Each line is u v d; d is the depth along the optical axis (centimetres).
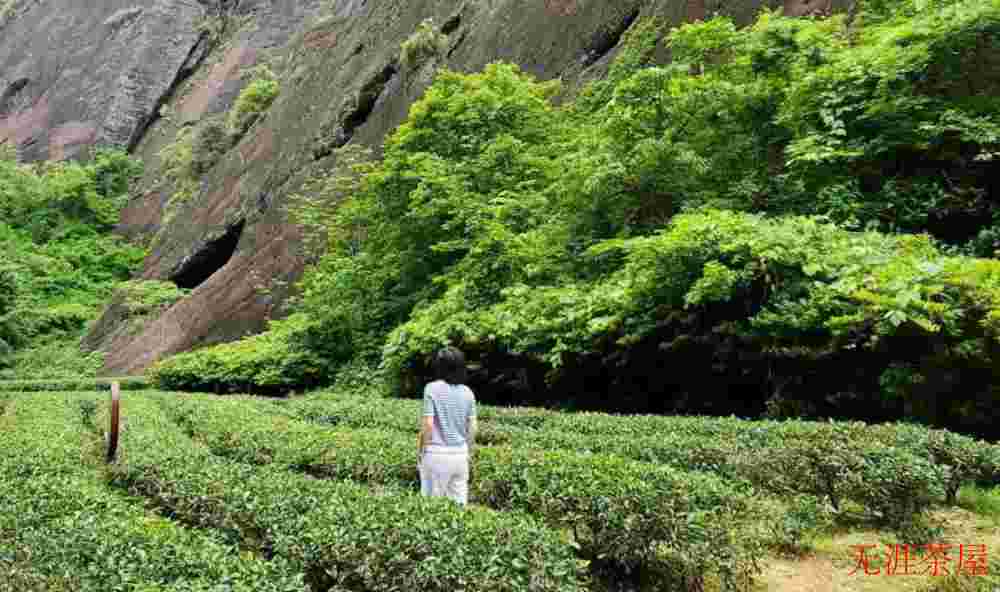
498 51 2366
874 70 941
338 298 1759
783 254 774
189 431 1093
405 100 2630
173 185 4566
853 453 512
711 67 1218
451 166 1510
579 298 1038
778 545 491
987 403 614
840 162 960
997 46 879
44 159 5775
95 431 1105
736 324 815
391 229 1627
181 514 591
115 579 351
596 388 1044
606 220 1154
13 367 3216
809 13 1401
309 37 4147
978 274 650
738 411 870
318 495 496
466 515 406
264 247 2895
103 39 6300
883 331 660
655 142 1062
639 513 433
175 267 3594
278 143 3453
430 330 1245
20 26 7388
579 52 2048
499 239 1237
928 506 490
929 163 919
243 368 1903
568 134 1606
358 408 1077
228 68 5550
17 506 477
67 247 4438
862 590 415
